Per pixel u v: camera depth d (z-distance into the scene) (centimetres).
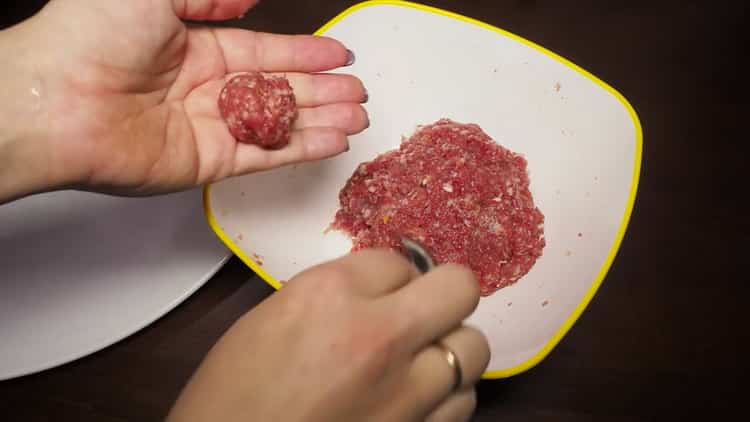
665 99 41
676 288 37
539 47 37
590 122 37
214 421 22
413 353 24
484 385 36
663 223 38
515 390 36
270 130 33
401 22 38
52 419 35
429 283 24
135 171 32
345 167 39
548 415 35
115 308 36
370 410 23
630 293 37
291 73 37
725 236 38
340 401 22
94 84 31
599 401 36
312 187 39
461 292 24
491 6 43
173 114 34
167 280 37
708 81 41
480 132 39
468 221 37
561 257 36
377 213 38
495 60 38
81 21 30
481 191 37
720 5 42
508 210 37
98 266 37
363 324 23
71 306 36
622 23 42
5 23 41
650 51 42
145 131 32
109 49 31
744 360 36
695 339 36
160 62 32
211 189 34
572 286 34
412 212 37
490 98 39
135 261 37
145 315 36
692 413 35
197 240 38
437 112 40
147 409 36
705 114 40
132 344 37
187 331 37
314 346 23
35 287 37
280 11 42
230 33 35
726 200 38
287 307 24
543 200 38
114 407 36
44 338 35
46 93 31
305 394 22
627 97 41
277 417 22
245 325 24
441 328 24
